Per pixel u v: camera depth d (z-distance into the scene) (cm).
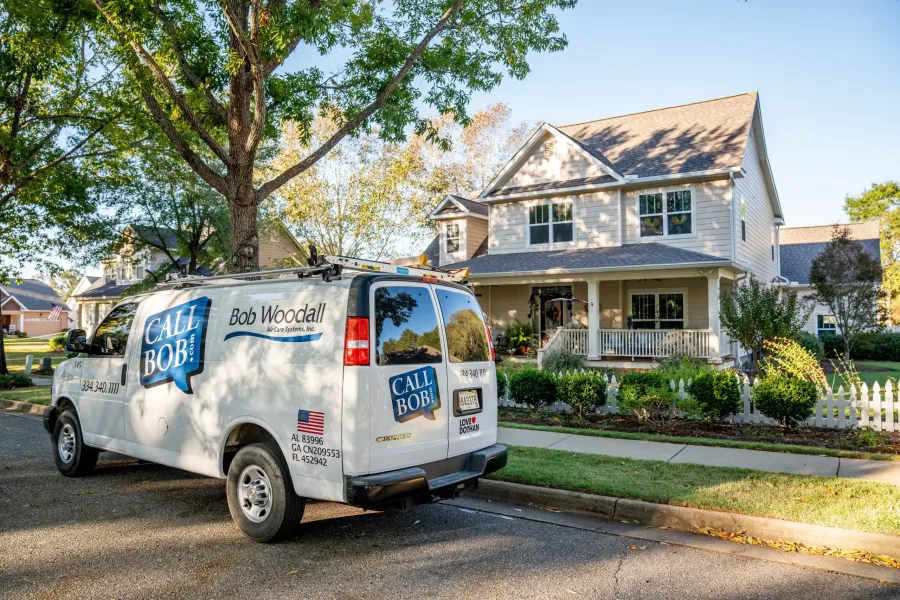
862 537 474
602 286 2031
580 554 478
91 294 3850
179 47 978
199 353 558
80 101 1539
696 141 1955
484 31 1135
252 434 537
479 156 3747
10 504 610
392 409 460
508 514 588
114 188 2056
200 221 2395
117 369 652
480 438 539
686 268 1642
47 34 1144
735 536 516
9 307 6519
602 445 830
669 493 589
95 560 460
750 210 2058
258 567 448
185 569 443
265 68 947
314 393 462
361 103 1162
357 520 566
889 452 781
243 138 947
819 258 2102
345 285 468
